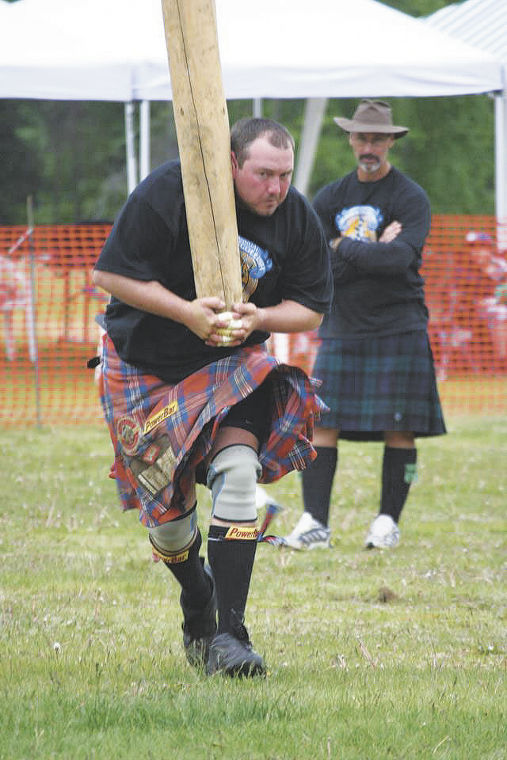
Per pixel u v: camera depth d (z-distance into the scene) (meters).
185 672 9.25
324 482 15.92
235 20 27.41
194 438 8.66
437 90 26.41
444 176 64.56
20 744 7.24
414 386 15.92
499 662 10.06
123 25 27.67
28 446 24.92
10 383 34.91
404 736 7.66
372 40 26.81
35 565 13.83
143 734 7.54
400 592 13.03
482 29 37.00
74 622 10.95
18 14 28.27
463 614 12.09
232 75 25.81
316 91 26.05
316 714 8.03
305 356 32.06
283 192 8.66
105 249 8.82
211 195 8.62
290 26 27.28
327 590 13.13
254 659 8.84
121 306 9.14
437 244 34.22
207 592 9.70
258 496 18.44
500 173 33.88
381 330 15.90
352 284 15.97
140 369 9.13
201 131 8.60
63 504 18.34
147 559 14.44
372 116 15.86
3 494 19.08
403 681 9.15
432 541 16.25
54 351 37.06
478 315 33.47
